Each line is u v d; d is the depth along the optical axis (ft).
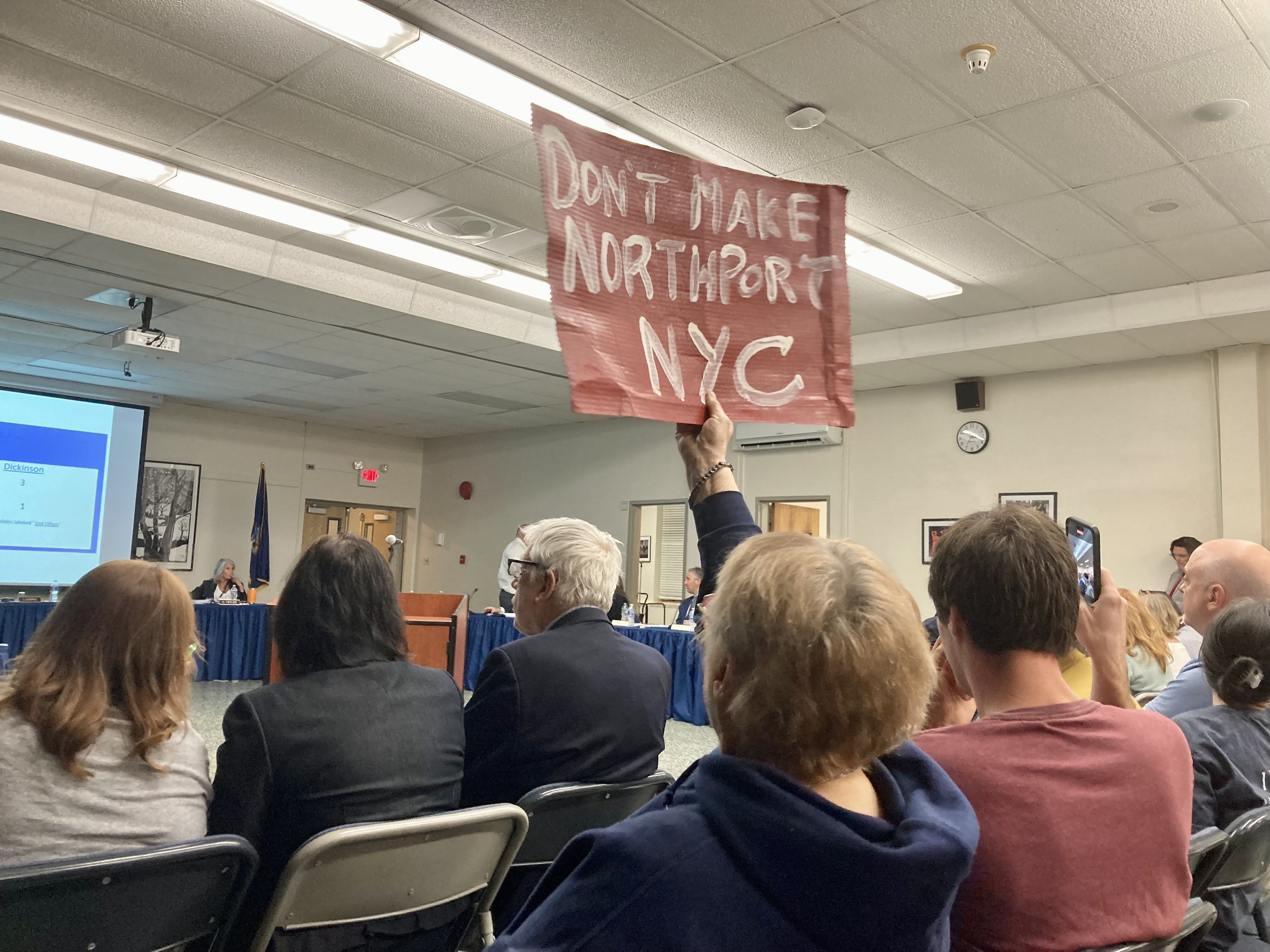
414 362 25.72
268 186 15.53
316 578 4.74
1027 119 12.38
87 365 27.66
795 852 1.86
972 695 3.29
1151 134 12.62
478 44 11.07
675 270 4.81
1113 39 10.49
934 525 24.76
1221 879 4.36
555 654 5.39
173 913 3.71
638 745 5.55
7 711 3.83
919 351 22.29
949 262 17.88
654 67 11.40
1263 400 20.08
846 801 2.12
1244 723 4.87
